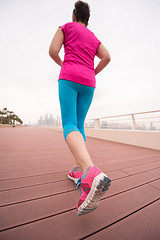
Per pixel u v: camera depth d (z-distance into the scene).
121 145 3.46
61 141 3.75
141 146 3.33
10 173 1.20
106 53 0.85
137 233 0.52
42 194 0.81
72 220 0.58
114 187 0.97
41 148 2.58
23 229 0.51
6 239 0.46
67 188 0.90
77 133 0.59
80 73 0.71
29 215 0.60
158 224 0.58
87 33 0.80
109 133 4.60
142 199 0.80
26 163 1.55
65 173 1.23
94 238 0.48
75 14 0.89
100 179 0.40
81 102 0.81
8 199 0.74
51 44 0.74
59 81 0.75
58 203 0.71
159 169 1.48
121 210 0.67
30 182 1.00
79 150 0.52
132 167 1.53
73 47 0.74
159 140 2.93
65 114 0.69
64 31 0.77
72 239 0.48
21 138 4.27
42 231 0.51
